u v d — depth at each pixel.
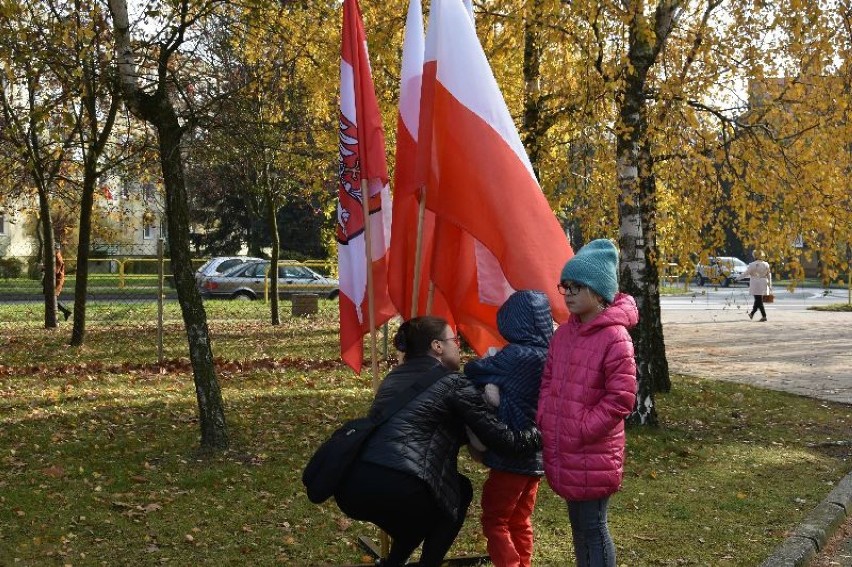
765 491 7.50
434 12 5.17
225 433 8.39
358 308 5.73
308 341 19.25
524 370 4.41
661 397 12.62
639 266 9.99
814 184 10.39
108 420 9.74
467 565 5.46
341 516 6.41
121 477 7.30
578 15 9.08
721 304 38.16
